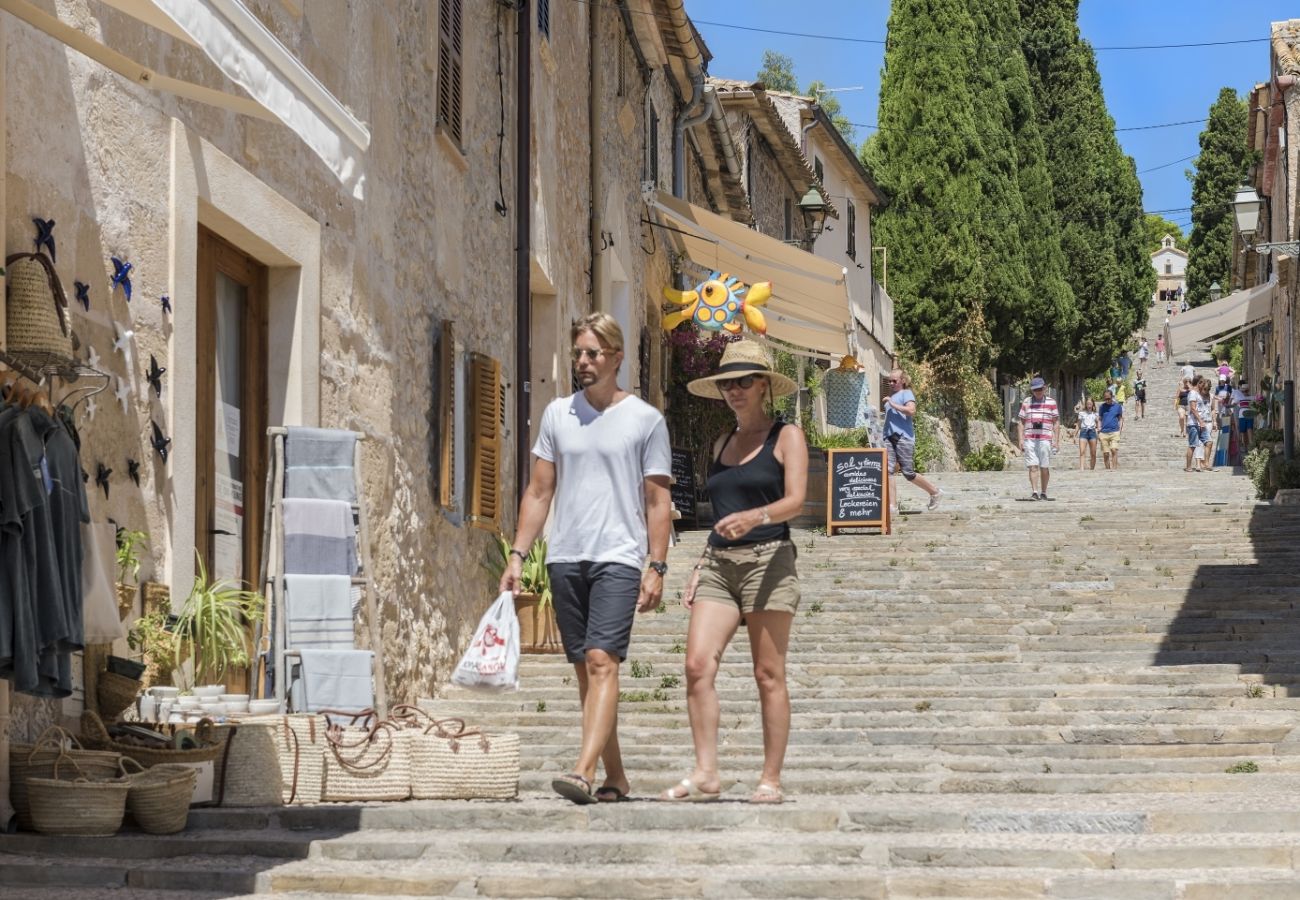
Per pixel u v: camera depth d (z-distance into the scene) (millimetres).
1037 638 11727
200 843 5949
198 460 8133
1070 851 5582
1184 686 10086
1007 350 44469
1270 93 26469
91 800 5957
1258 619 12117
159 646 6922
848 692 10242
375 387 10156
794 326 24219
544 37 14992
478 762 7152
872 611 13102
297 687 8133
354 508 8758
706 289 20656
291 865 5703
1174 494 22750
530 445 14383
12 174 6227
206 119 7934
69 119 6672
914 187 41906
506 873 5523
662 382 21297
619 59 18781
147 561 7164
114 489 6887
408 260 10961
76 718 6551
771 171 29219
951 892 5297
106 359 6891
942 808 6316
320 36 9297
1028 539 16328
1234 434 33062
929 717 9391
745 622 6793
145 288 7270
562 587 6648
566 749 8656
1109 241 49594
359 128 6988
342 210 9664
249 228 8305
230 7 5789
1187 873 5402
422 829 6375
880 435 24047
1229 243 67562
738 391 6758
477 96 12906
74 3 6762
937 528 18141
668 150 21969
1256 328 39250
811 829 6238
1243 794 7250
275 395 8938
